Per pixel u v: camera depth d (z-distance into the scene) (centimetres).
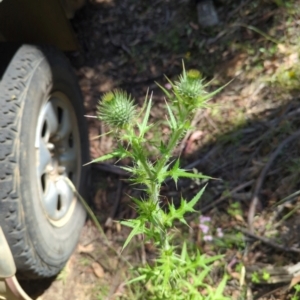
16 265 107
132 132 69
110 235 131
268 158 129
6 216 102
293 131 132
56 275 126
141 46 167
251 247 117
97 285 123
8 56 112
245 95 145
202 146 138
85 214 134
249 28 158
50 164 120
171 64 161
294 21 155
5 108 104
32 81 110
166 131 145
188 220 125
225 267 115
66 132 126
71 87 128
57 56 122
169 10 173
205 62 157
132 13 176
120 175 142
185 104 67
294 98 138
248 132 136
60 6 139
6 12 127
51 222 117
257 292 110
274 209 121
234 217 123
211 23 163
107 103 68
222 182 130
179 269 82
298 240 114
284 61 148
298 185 123
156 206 73
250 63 151
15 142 103
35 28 139
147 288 117
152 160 138
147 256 124
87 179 137
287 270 108
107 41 171
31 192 107
